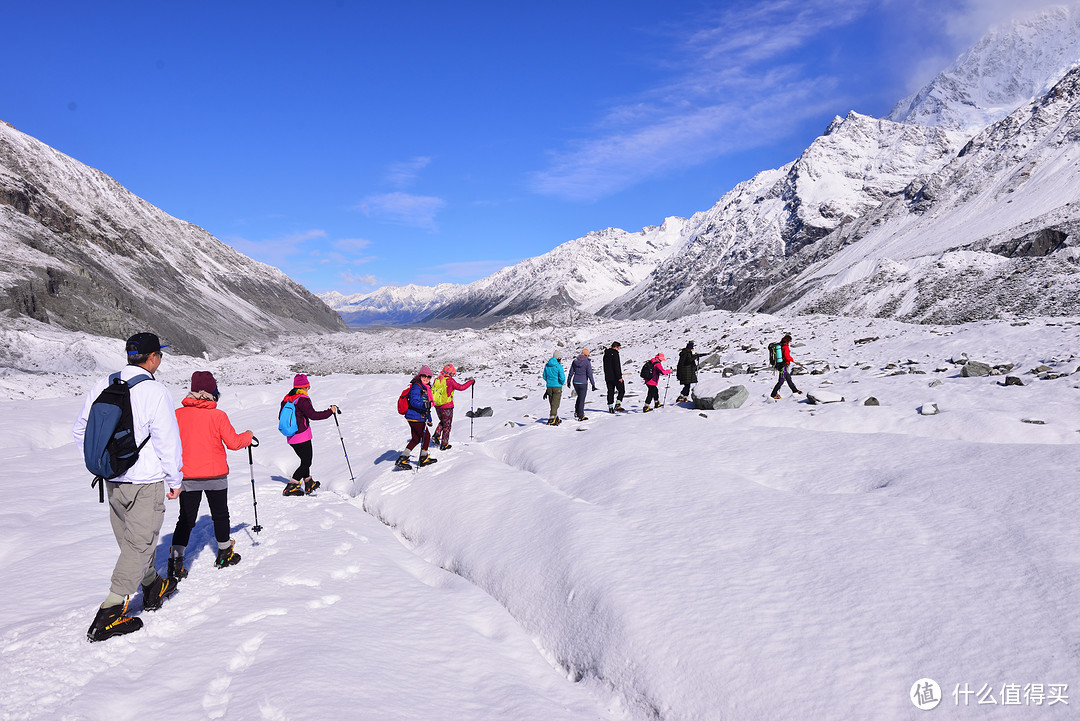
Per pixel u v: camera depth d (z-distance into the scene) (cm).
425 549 743
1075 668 336
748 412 1235
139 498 449
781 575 494
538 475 933
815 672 379
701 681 398
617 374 1470
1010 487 606
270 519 795
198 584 558
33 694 353
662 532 610
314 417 995
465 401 1948
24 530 712
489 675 435
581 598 518
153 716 344
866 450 838
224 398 2458
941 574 459
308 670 391
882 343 2120
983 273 6328
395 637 472
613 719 410
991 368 1402
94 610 480
